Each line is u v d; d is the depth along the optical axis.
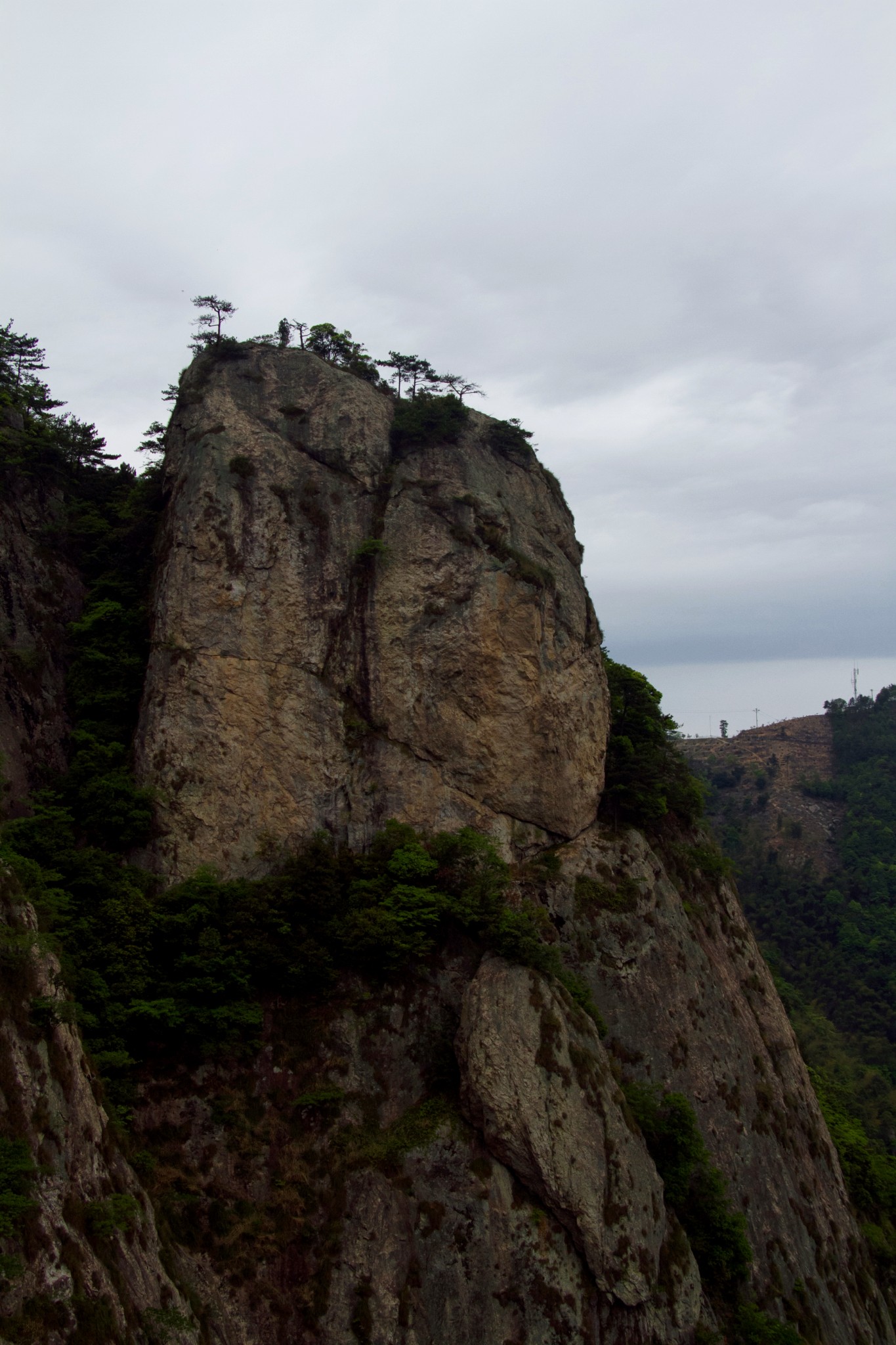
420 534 43.66
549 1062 33.00
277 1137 31.50
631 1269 31.34
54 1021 24.53
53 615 41.91
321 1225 30.06
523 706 42.97
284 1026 33.66
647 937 42.44
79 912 33.19
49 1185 22.09
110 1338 21.42
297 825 38.53
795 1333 35.66
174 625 39.56
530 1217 31.19
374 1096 33.25
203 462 41.59
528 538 46.84
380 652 41.81
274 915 34.62
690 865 50.03
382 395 47.41
